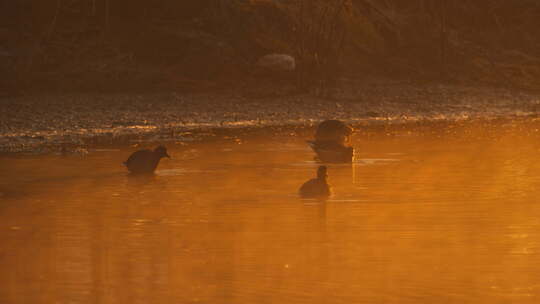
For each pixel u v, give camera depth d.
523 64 134.38
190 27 118.50
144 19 119.81
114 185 36.38
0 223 27.17
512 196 32.41
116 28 118.31
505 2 149.38
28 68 103.75
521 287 18.84
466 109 95.19
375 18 134.38
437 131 67.50
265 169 41.94
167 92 103.19
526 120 80.56
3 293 18.67
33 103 90.00
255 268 20.83
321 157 44.66
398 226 26.16
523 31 146.75
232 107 91.56
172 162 45.31
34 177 39.19
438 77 122.62
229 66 111.75
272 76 111.25
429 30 136.50
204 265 21.12
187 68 110.88
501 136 62.19
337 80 112.88
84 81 104.56
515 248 22.83
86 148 54.06
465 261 21.23
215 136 63.41
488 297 18.05
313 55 106.31
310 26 122.38
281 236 24.70
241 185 36.03
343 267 20.81
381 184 36.12
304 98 100.75
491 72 126.44
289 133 66.06
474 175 39.09
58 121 75.62
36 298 18.31
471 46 137.62
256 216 28.22
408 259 21.66
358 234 24.95
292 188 35.12
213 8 121.31
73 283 19.55
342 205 30.45
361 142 57.34
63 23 117.81
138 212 29.27
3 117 78.00
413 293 18.41
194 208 30.05
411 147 53.50
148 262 21.58
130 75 107.19
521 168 41.81
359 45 126.56
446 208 29.53
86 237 24.86
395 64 124.25
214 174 40.06
